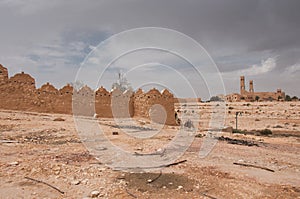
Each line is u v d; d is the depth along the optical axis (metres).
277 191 6.91
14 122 18.05
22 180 6.82
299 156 12.98
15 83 24.67
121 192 6.42
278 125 41.56
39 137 14.09
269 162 10.93
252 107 59.72
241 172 8.91
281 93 89.00
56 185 6.62
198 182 7.53
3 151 9.91
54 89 26.83
